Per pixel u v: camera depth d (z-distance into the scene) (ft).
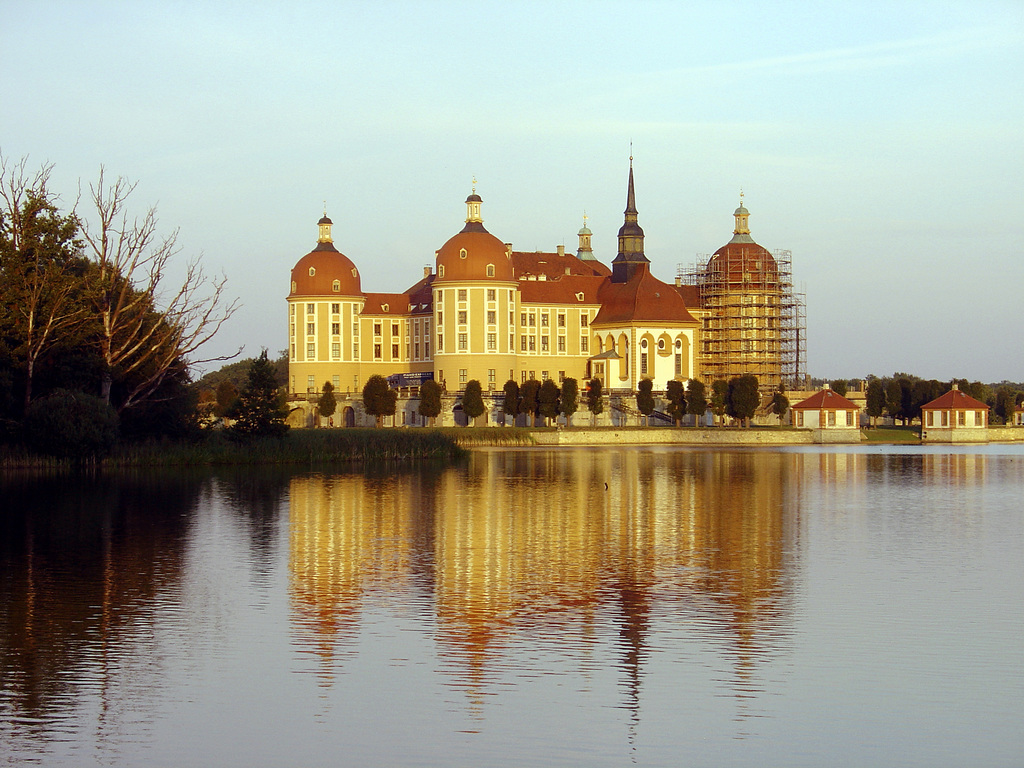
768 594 142.31
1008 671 108.68
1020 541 189.06
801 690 103.14
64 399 307.99
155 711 97.45
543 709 98.17
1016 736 92.32
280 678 106.22
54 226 319.27
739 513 229.25
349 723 94.79
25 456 315.17
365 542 185.68
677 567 161.48
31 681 105.09
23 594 141.49
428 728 93.66
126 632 122.21
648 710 97.86
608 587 146.41
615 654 114.11
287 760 87.45
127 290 333.83
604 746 90.12
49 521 211.00
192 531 197.98
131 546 180.45
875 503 251.39
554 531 200.23
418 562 165.48
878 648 116.26
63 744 90.43
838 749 89.66
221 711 97.50
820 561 167.53
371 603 136.56
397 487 284.00
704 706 98.94
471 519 216.54
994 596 141.38
